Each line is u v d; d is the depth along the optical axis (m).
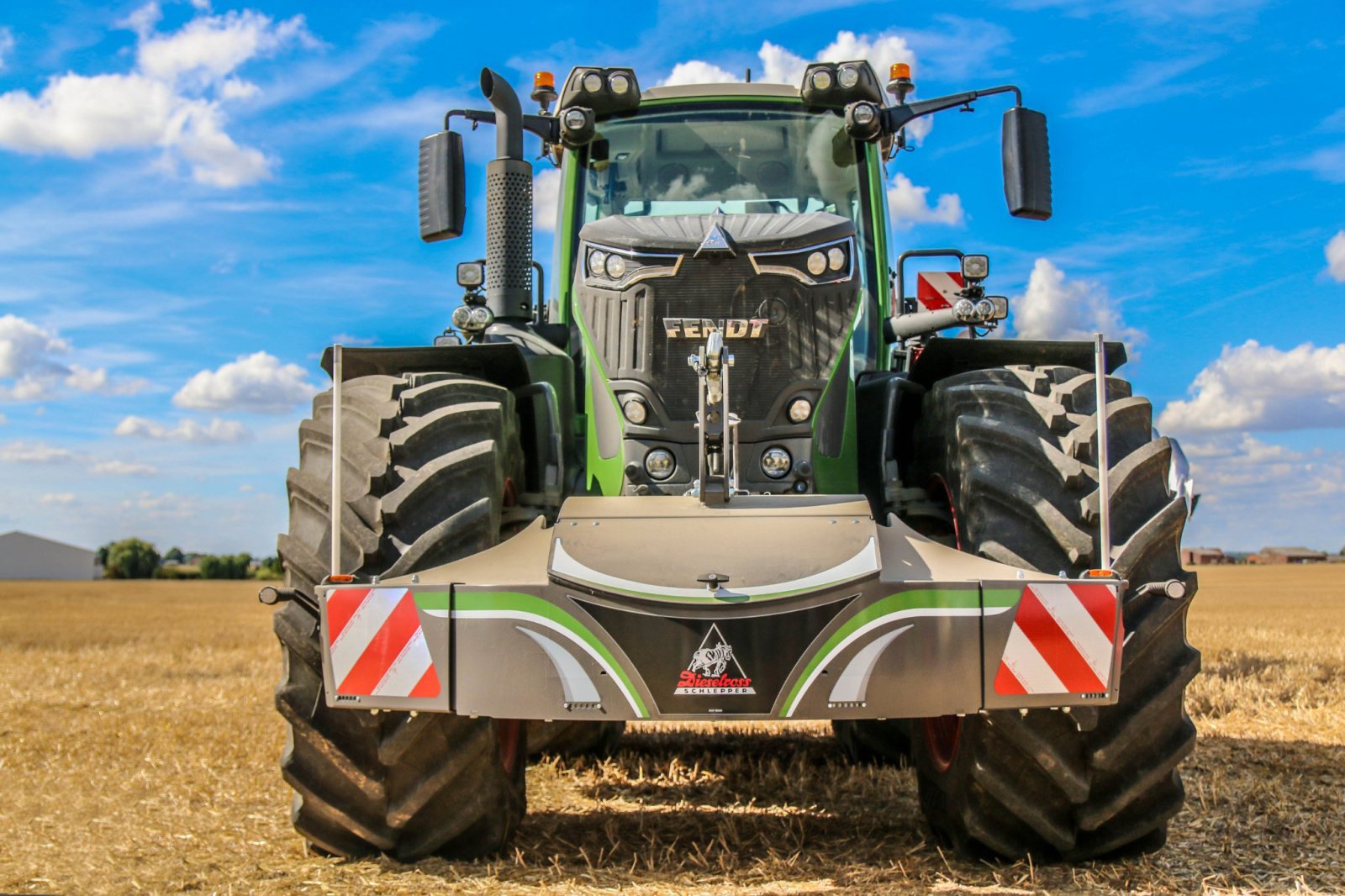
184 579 105.12
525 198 4.89
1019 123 4.60
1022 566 3.49
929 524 4.37
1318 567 91.75
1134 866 3.69
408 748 3.52
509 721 3.97
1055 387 3.88
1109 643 3.23
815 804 4.75
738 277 4.40
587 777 5.36
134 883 3.61
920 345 5.22
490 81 4.72
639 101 5.20
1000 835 3.70
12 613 35.81
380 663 3.30
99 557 110.81
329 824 3.78
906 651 3.21
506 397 4.21
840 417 4.40
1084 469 3.59
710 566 3.28
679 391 4.38
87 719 7.74
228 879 3.63
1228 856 3.83
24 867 3.87
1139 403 3.89
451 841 3.77
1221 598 37.97
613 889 3.44
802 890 3.42
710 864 3.74
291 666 3.60
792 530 3.40
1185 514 3.54
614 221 4.63
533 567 3.38
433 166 4.54
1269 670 9.55
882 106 5.16
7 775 5.63
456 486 3.69
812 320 4.42
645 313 4.41
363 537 3.54
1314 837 4.05
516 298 4.84
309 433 3.98
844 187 5.13
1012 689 3.21
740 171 5.16
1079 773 3.49
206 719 7.68
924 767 4.02
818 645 3.20
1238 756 5.57
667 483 4.34
